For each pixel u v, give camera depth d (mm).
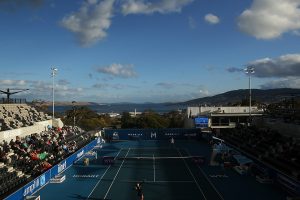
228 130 78625
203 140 79938
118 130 83312
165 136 83250
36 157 43938
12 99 71375
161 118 116438
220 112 89938
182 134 83250
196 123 85500
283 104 101625
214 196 34750
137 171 47125
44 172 39906
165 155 60375
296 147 46875
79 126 88375
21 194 32250
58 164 45031
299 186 33438
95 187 38625
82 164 51969
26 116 65938
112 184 39969
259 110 90938
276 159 45375
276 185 39094
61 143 58656
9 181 35312
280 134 58031
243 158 47281
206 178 42812
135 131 83125
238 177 43281
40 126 64000
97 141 73500
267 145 53031
